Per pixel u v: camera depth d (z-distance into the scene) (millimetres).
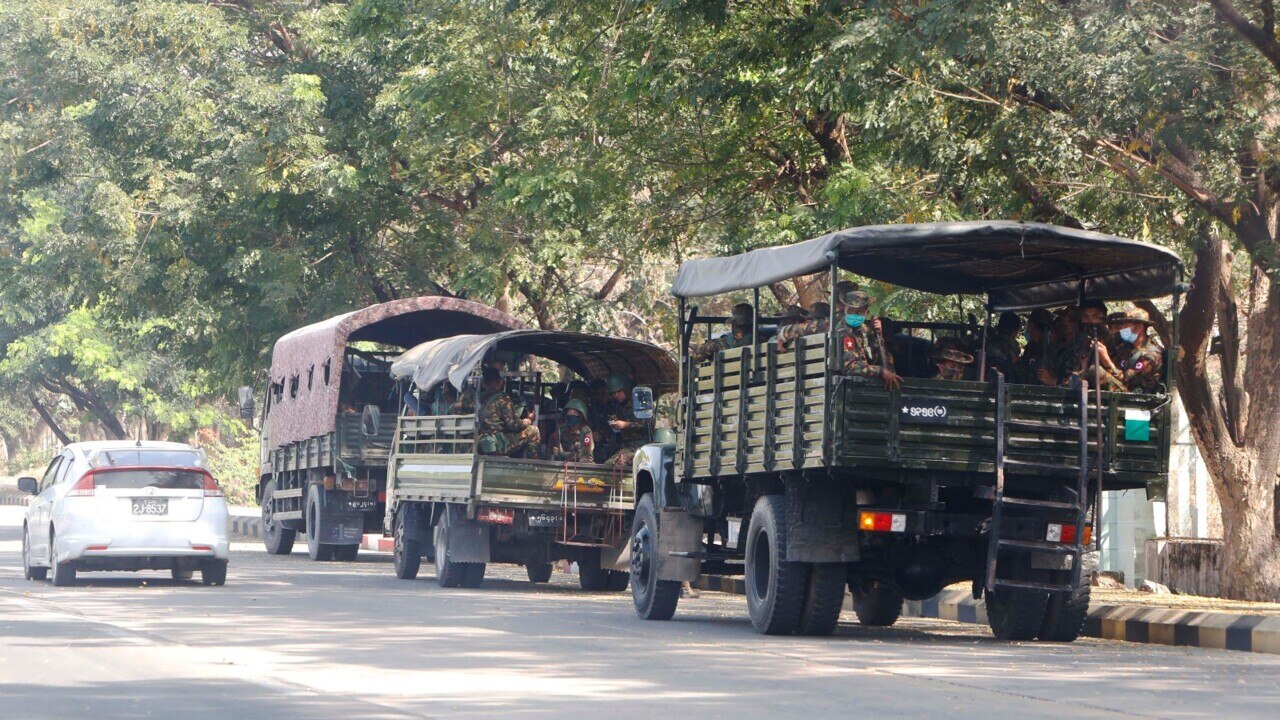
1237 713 14906
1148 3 23625
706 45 33531
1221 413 30141
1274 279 25250
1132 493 31562
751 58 31562
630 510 32719
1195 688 16859
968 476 21562
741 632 23438
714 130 38000
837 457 20594
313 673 17594
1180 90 23312
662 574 25406
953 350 22672
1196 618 22734
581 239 48688
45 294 62156
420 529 35219
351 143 52344
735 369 23609
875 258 23812
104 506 30531
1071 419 21641
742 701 15492
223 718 14297
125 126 53781
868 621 26312
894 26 25641
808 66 30891
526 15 42719
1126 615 23906
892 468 20953
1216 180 24984
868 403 20781
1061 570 22203
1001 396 21234
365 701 15344
